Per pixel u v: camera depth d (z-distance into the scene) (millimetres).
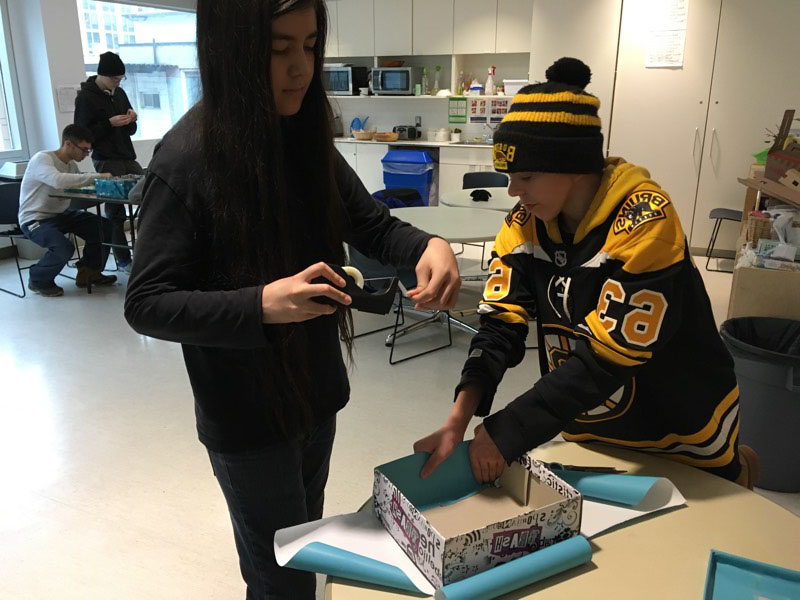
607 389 1015
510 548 857
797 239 2920
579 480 1046
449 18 6977
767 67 5348
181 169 968
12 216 4848
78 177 4699
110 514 2336
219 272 1023
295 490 1211
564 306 1106
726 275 5266
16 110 5988
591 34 5816
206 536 2221
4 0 5727
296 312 871
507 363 1165
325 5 1023
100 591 1977
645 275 971
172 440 2834
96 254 5000
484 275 5141
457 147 7078
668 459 1163
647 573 864
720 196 5766
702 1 5398
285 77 957
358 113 8117
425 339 3977
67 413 3076
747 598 808
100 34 6625
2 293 4938
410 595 836
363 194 1321
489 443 1044
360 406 3119
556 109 960
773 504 1018
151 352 3814
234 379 1102
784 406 2311
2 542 2191
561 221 1108
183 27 7461
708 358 1110
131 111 5586
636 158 5953
